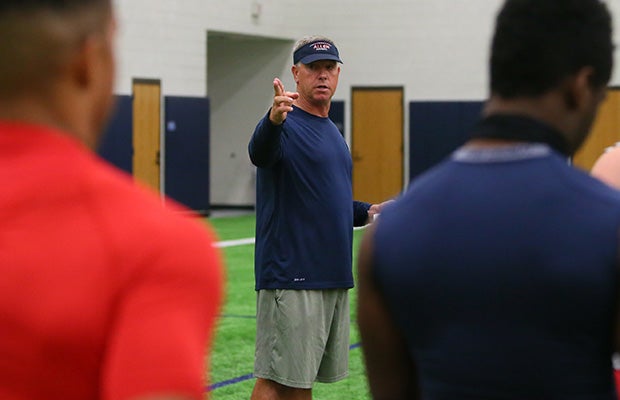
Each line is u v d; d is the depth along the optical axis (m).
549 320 2.74
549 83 2.93
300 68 8.61
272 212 8.55
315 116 8.68
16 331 1.98
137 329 1.95
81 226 2.03
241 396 10.98
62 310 1.98
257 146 8.23
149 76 31.94
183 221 2.09
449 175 2.99
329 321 8.71
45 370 1.98
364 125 36.97
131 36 31.28
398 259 2.97
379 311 3.10
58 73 2.12
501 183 2.88
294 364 8.48
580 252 2.71
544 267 2.73
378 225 3.08
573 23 2.93
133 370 1.92
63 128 2.15
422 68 36.16
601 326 2.74
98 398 2.02
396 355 3.14
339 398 10.95
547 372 2.75
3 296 1.99
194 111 33.56
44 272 2.00
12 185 2.06
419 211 2.98
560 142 2.97
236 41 37.81
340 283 8.62
